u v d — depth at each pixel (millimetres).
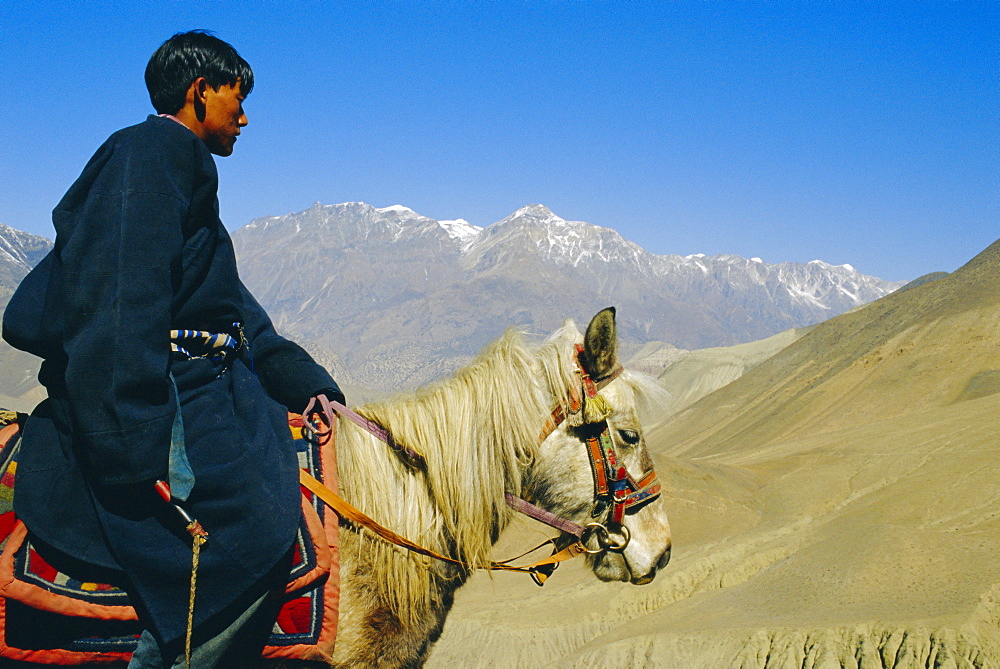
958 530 28609
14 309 2775
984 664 17500
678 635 22484
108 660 2801
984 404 56844
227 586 2781
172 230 2721
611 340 3619
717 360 182250
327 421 3314
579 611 27859
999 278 99562
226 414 2928
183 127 2914
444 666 25516
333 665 3150
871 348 101312
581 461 3639
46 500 2764
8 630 2701
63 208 2766
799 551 30203
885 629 19406
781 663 20000
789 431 87438
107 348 2547
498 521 3584
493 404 3537
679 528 36844
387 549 3289
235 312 3094
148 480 2613
